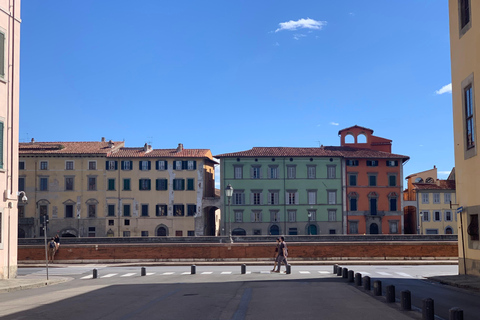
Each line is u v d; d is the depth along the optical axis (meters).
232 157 85.31
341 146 91.69
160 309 13.77
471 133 24.62
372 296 16.52
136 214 83.62
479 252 23.89
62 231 82.56
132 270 34.91
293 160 85.94
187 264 38.94
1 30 26.61
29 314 13.12
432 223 87.94
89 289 20.56
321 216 85.25
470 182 24.56
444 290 19.97
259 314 12.73
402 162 87.19
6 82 27.02
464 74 25.16
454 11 26.52
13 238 27.53
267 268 35.69
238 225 84.44
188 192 84.12
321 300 15.49
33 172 83.06
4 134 26.80
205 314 12.79
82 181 83.38
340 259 40.41
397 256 40.41
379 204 85.94
